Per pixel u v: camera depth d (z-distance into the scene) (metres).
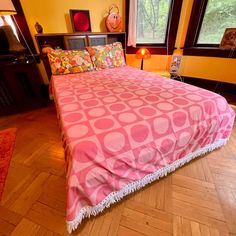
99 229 1.00
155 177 1.25
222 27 2.59
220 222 1.02
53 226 1.02
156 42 3.09
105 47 2.48
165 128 1.16
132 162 1.06
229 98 2.60
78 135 0.99
